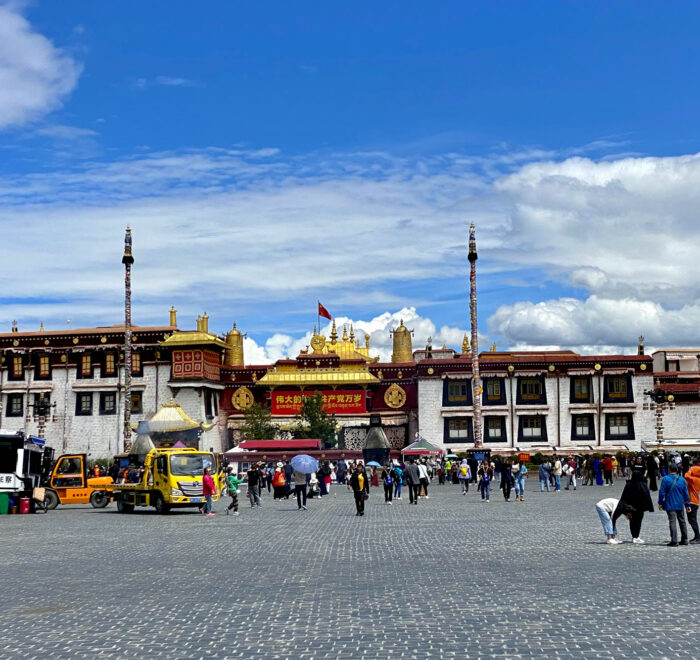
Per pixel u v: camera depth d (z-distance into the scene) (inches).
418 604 610.2
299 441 3339.1
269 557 922.1
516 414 3801.7
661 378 4153.5
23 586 749.3
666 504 957.8
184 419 3612.2
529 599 618.5
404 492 2432.3
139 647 503.8
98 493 2106.3
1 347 3981.3
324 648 488.4
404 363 4047.7
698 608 575.8
